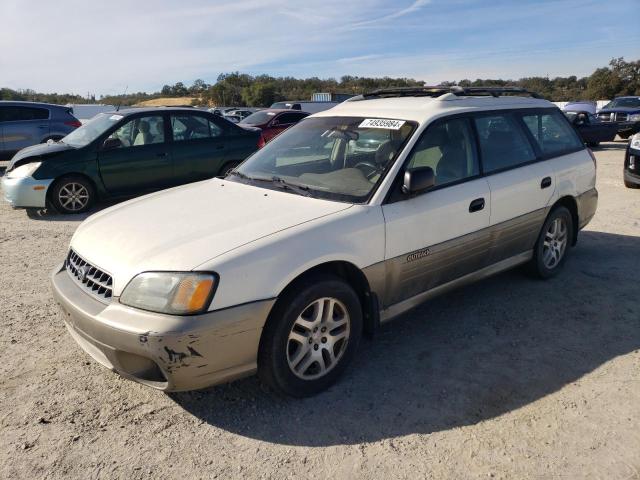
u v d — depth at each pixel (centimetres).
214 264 265
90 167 787
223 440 272
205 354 262
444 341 378
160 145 837
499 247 419
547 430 277
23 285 485
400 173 343
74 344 372
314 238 296
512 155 433
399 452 262
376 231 323
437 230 359
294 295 287
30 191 757
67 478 245
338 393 314
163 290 261
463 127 396
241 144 914
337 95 2970
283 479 245
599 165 1274
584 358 350
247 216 315
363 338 383
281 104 2214
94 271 293
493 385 320
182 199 362
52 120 1314
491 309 429
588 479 241
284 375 291
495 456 258
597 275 500
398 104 409
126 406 300
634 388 313
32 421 286
